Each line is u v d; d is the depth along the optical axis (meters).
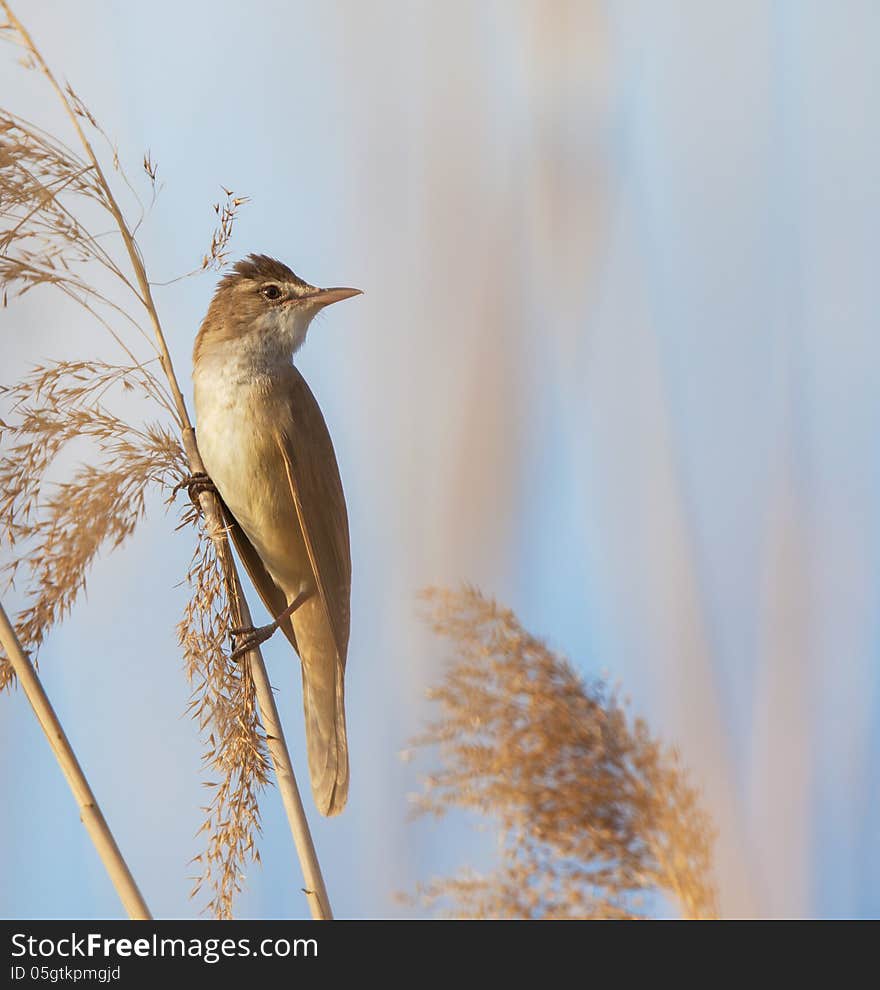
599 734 5.75
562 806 5.64
